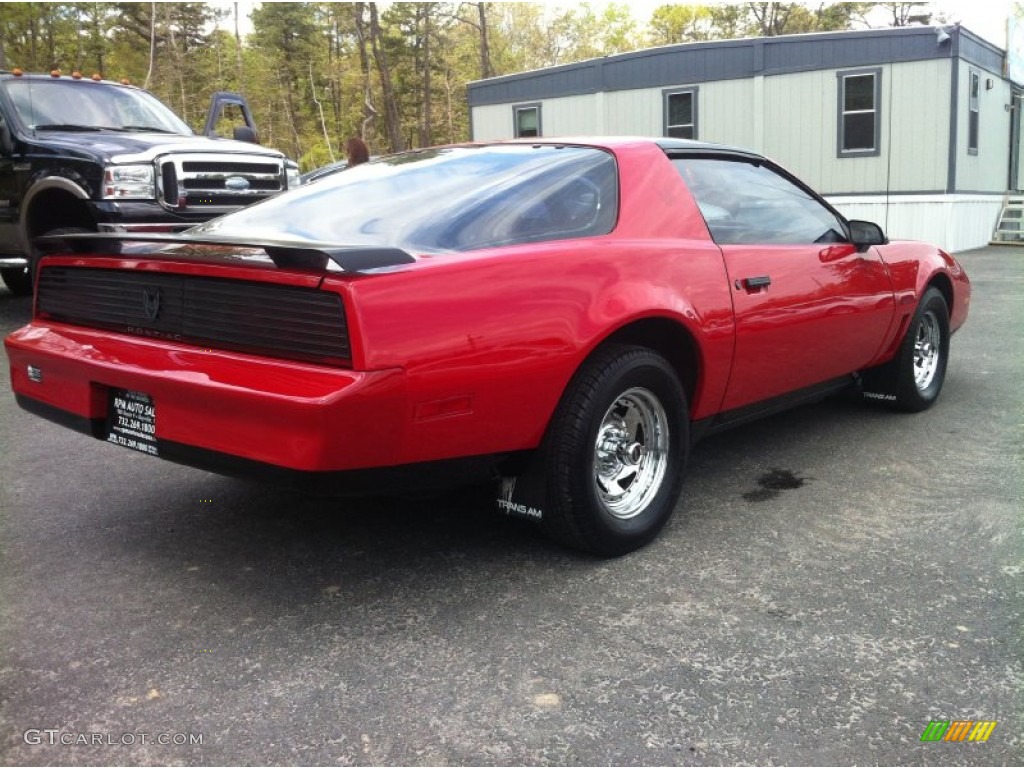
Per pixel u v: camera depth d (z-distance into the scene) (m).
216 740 2.01
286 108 64.81
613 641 2.44
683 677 2.26
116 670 2.31
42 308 3.20
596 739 2.00
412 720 2.08
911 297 4.55
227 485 3.84
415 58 56.41
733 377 3.40
